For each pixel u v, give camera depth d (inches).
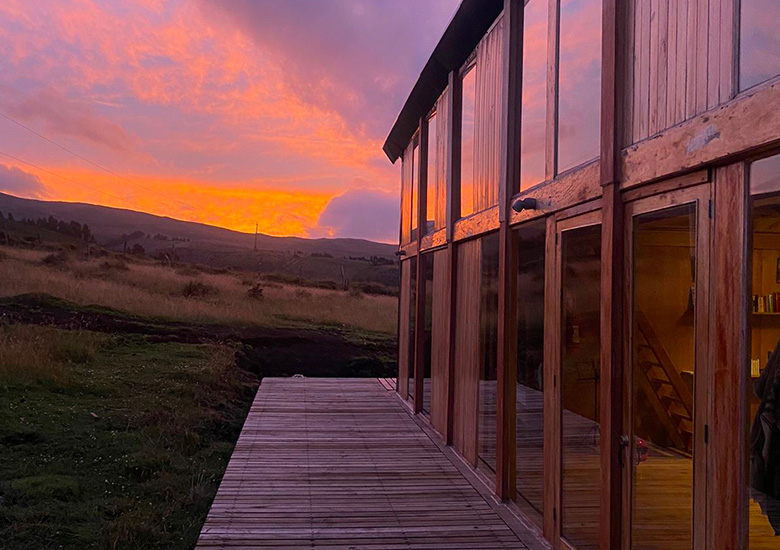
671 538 115.6
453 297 296.0
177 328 707.4
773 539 95.3
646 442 124.6
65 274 1003.9
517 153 214.1
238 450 273.6
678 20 116.6
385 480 232.8
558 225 172.2
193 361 537.6
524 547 170.9
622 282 135.3
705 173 107.0
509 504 205.9
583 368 156.6
